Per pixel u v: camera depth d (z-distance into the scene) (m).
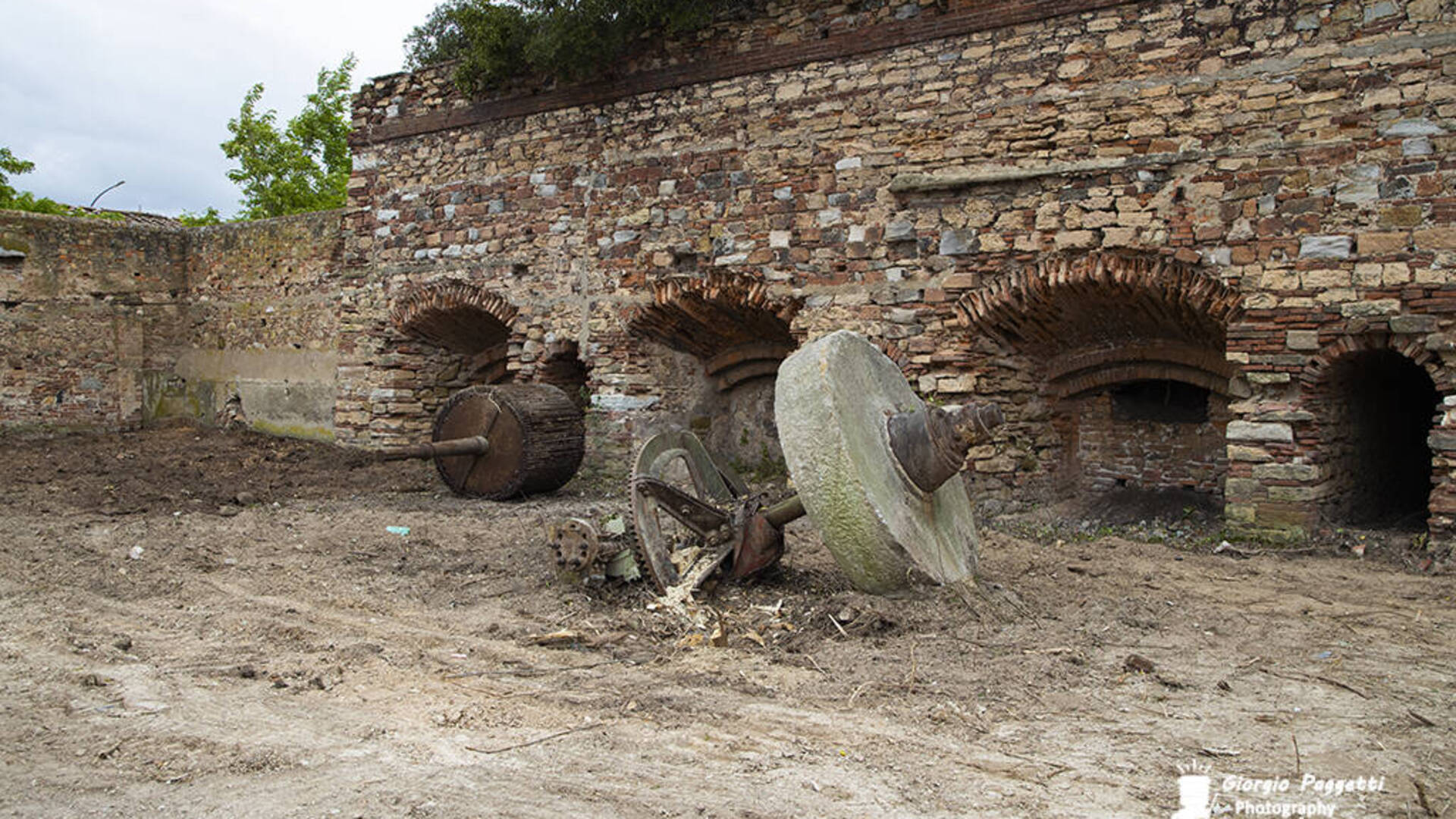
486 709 5.06
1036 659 5.70
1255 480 9.32
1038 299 10.67
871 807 3.90
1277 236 9.34
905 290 11.35
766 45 12.27
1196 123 9.77
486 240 14.70
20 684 5.45
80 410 18.83
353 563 8.53
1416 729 4.71
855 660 5.73
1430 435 8.65
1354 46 9.07
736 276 12.51
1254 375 9.39
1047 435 11.47
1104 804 3.91
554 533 7.33
